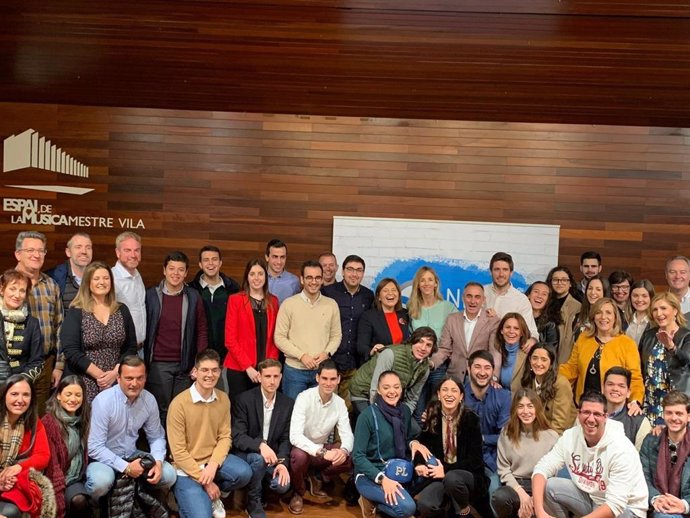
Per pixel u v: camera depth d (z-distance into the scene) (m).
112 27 5.21
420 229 6.36
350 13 4.92
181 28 5.19
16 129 6.36
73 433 4.11
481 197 6.38
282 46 5.36
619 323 4.69
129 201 6.40
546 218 6.38
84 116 6.36
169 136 6.38
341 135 6.38
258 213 6.41
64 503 3.98
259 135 6.38
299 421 4.62
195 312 4.88
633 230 6.38
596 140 6.36
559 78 5.61
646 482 4.12
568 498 4.09
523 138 6.36
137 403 4.34
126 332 4.56
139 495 4.23
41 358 4.46
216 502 4.42
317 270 5.01
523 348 4.81
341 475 5.23
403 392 4.86
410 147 6.38
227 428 4.54
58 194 6.39
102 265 4.48
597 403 3.90
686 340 4.39
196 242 6.42
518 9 4.78
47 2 4.95
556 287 5.55
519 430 4.36
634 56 5.25
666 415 4.03
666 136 6.33
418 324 5.24
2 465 3.78
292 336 5.03
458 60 5.43
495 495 4.25
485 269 6.35
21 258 4.56
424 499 4.35
